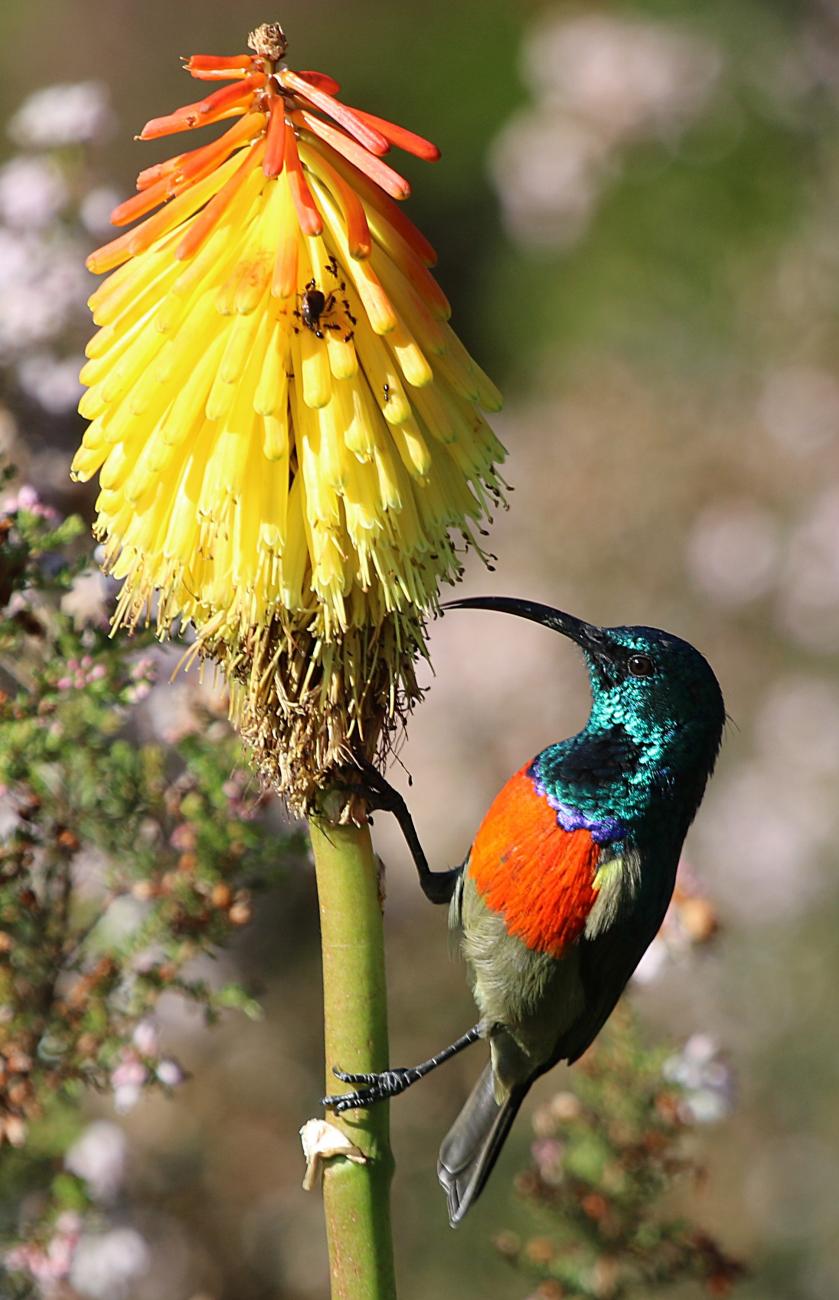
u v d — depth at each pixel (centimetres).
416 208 2528
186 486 509
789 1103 1516
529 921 713
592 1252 908
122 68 2602
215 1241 1336
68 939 838
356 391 502
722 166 2066
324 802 537
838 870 1600
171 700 820
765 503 1809
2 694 731
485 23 2698
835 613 1750
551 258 2205
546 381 2116
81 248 989
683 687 748
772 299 1988
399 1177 1434
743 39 2122
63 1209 832
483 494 534
